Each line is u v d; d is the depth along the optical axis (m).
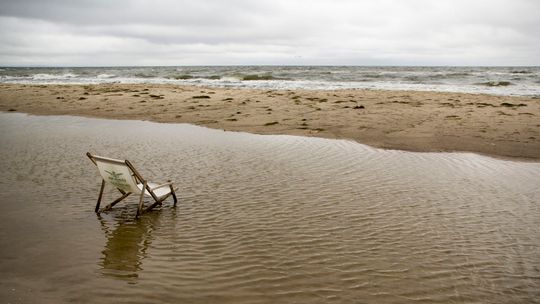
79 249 5.62
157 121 17.91
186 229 6.36
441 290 4.73
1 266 5.11
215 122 17.36
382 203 7.70
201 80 52.97
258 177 9.34
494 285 4.86
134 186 6.72
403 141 13.49
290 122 17.03
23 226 6.40
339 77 58.59
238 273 5.02
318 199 7.87
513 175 9.78
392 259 5.47
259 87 37.41
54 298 4.40
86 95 27.23
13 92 29.66
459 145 12.90
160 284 4.73
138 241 5.91
